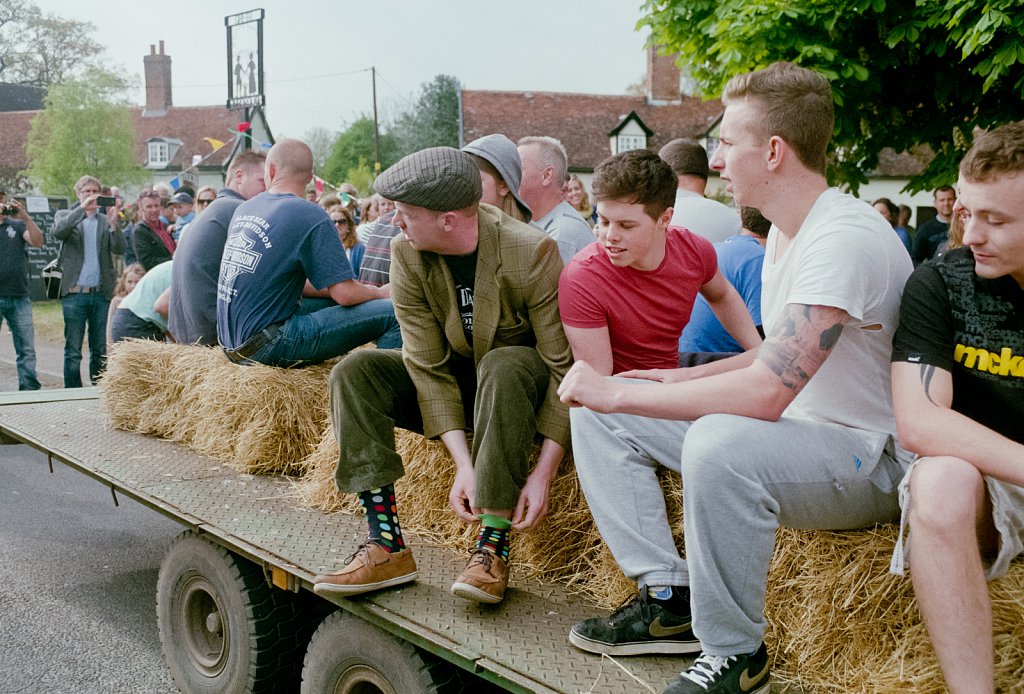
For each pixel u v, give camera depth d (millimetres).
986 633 1636
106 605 4191
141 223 9148
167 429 4145
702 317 3307
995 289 1822
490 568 2293
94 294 8781
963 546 1633
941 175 8383
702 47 8625
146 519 5559
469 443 2836
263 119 50938
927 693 1727
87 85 39281
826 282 1864
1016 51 6414
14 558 4824
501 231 2557
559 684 1871
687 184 4125
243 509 3053
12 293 8297
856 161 8883
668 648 2039
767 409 1844
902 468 1944
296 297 3891
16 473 6602
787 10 7168
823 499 1865
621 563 2115
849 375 1992
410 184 2395
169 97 53094
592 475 2176
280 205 3848
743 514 1778
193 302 4445
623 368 2535
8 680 3422
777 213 2059
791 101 1971
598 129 37094
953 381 1892
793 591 2016
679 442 2156
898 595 1834
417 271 2580
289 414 3553
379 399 2527
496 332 2609
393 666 2270
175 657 3189
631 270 2396
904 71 8039
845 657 1893
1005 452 1667
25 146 41219
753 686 1835
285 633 2881
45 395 5219
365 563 2342
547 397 2488
